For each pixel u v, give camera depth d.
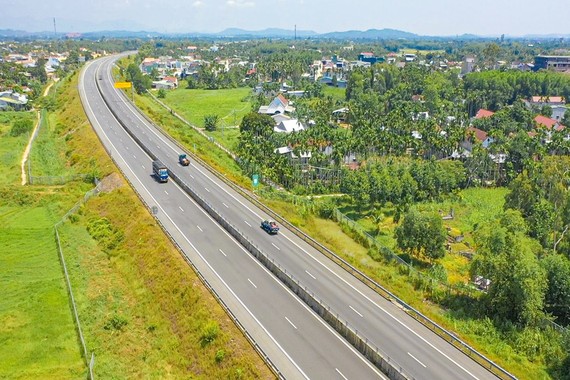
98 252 75.12
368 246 79.44
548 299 61.56
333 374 44.75
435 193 113.94
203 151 127.06
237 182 100.94
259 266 65.44
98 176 102.50
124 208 84.88
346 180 111.50
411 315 56.03
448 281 70.19
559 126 170.00
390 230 93.56
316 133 140.12
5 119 161.38
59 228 82.38
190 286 59.34
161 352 52.41
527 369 49.69
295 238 75.44
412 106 185.88
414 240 76.75
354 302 57.94
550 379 48.44
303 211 90.44
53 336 54.88
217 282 60.50
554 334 55.25
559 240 86.44
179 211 83.25
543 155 122.56
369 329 52.53
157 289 61.88
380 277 65.75
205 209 84.38
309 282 61.97
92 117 150.50
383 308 57.12
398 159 133.12
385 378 44.50
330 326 52.50
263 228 78.19
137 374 49.22
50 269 69.69
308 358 46.94
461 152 135.50
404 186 110.25
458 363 47.75
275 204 90.31
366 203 106.31
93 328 56.53
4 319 57.69
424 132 142.00
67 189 98.56
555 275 61.94
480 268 61.53
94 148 118.88
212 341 50.34
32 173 108.81
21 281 66.19
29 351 52.38
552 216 89.94
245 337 49.72
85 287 65.12
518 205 97.31
